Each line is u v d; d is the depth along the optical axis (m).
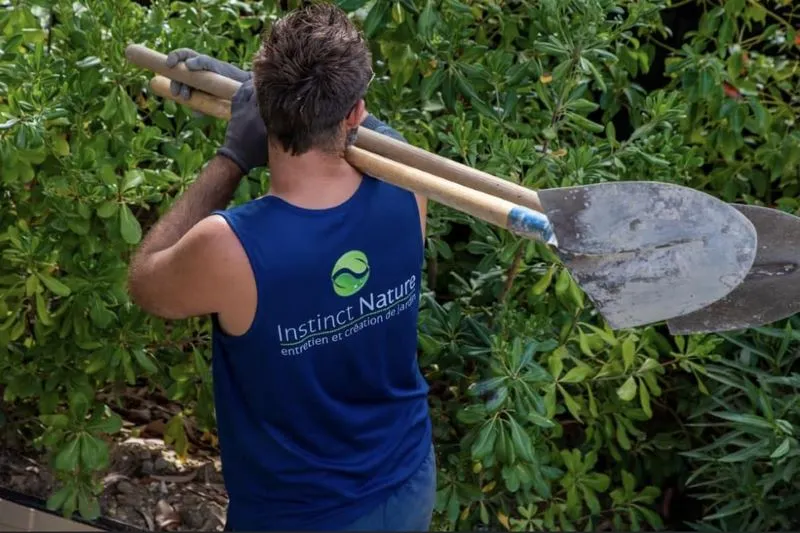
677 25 5.21
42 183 3.98
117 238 3.97
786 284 3.09
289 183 2.87
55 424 4.00
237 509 3.09
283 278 2.80
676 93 4.34
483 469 4.25
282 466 2.97
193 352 4.27
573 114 4.24
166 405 4.88
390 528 3.07
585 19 4.12
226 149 3.06
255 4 4.73
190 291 2.84
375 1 4.18
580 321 4.34
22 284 3.98
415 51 4.24
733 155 4.79
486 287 4.46
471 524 4.33
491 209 2.82
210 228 2.77
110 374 4.12
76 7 4.30
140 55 3.40
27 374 4.12
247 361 2.89
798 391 4.38
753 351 4.34
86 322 4.01
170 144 4.24
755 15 4.69
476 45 4.29
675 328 3.16
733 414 4.17
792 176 4.77
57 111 3.85
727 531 4.36
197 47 4.17
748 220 2.78
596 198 2.71
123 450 4.64
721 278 2.77
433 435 4.29
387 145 3.05
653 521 4.41
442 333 4.21
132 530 4.23
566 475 4.27
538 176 4.18
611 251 2.76
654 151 4.34
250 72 3.36
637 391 4.67
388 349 3.03
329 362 2.93
